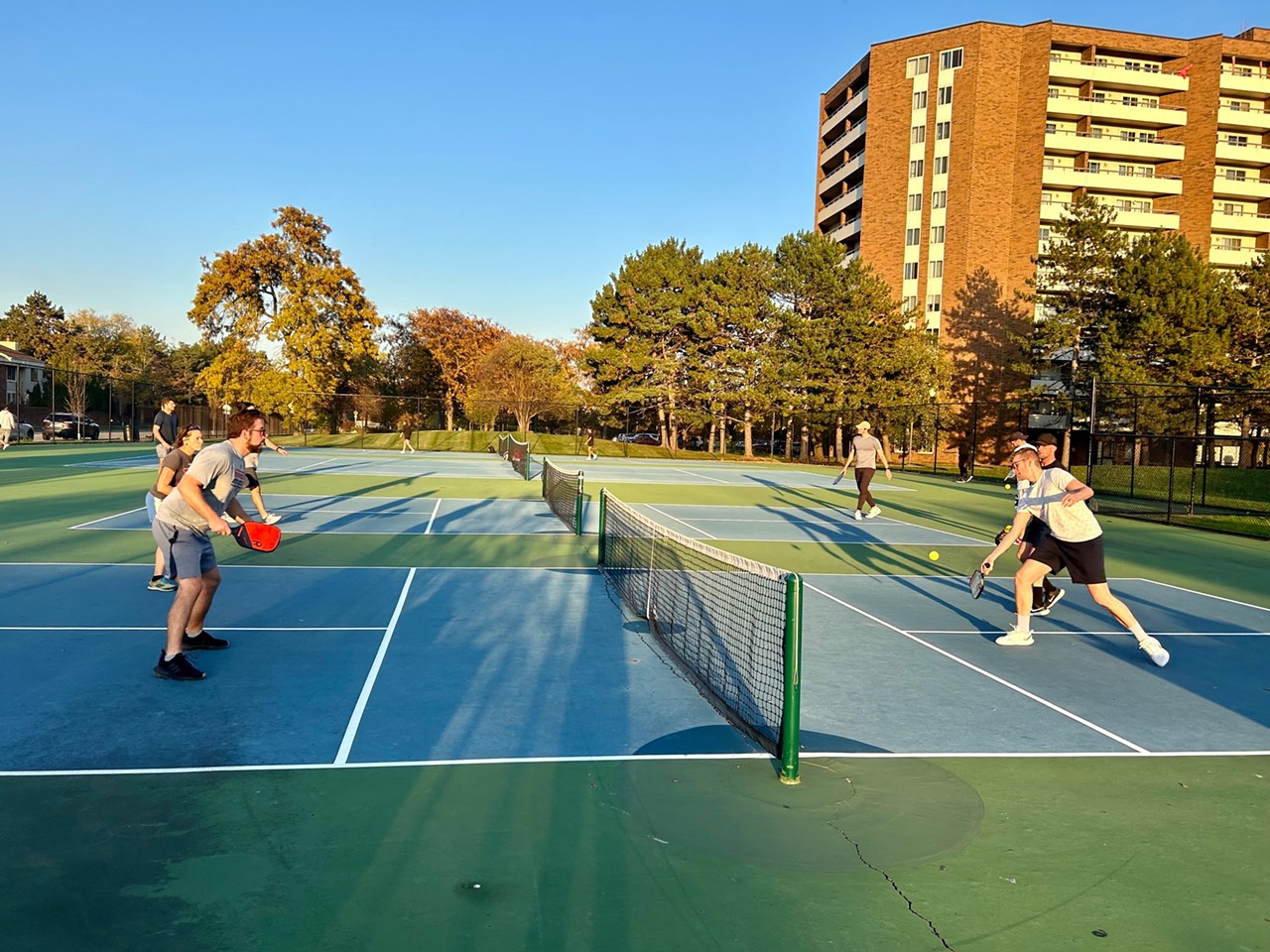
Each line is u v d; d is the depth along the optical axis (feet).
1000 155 189.16
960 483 112.16
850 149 233.96
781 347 167.63
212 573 20.79
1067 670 22.34
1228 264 219.00
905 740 16.72
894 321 156.87
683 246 182.39
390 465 106.93
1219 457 147.13
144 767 14.30
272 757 14.88
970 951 9.72
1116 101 209.87
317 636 23.32
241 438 22.16
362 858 11.43
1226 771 15.66
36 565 32.37
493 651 22.25
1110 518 70.38
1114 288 132.98
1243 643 26.11
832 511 66.18
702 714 17.71
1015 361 170.09
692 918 10.21
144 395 213.05
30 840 11.71
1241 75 211.00
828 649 23.72
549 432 187.01
